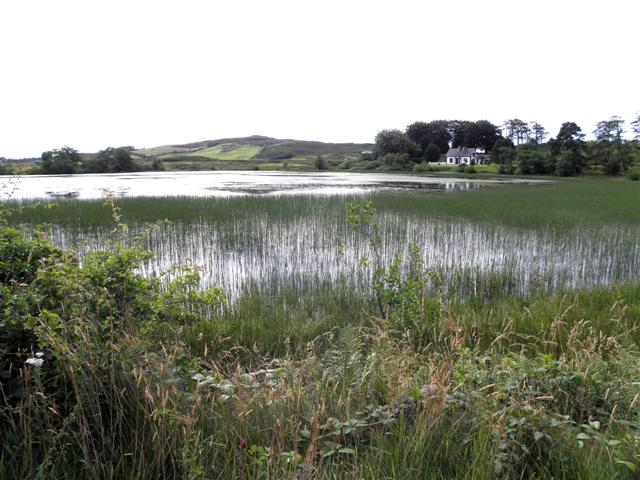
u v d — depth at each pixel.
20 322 3.15
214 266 12.12
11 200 24.67
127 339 3.37
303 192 35.94
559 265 12.60
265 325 7.11
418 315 6.71
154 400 3.08
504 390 3.80
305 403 3.60
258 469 2.89
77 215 20.14
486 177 70.69
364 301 8.54
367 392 3.83
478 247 14.67
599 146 94.00
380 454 3.06
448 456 3.14
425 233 16.61
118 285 3.93
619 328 6.70
